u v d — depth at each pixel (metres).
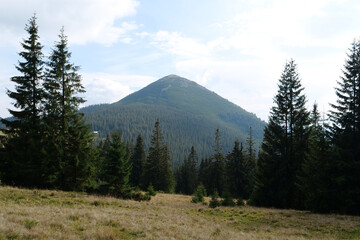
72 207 14.82
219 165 60.38
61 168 23.55
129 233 9.83
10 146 23.58
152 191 38.56
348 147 22.39
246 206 27.66
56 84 24.50
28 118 24.52
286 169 28.81
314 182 22.97
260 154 30.70
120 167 24.80
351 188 21.16
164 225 12.05
